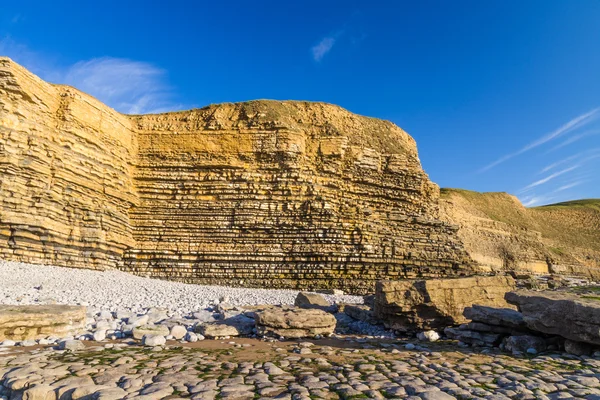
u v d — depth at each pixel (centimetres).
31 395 504
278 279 2611
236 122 3038
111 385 546
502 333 975
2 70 2075
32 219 2039
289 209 2777
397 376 630
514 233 5784
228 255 2647
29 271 1830
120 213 2625
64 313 951
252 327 1105
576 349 834
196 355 760
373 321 1300
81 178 2372
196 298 1706
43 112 2262
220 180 2841
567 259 6162
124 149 2795
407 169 3184
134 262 2622
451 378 625
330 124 3194
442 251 2950
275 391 536
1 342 830
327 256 2653
